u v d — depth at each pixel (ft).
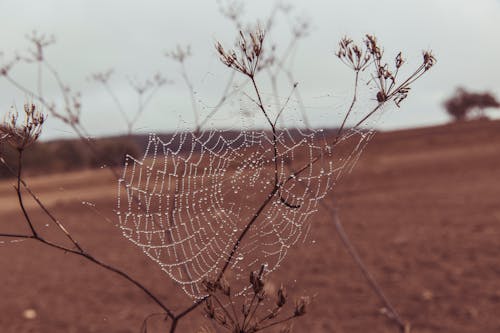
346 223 39.06
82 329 23.62
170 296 27.14
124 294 27.99
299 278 27.35
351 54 6.36
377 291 16.33
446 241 33.09
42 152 107.65
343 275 27.63
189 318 23.67
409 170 74.74
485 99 171.12
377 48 6.32
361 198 49.65
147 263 33.83
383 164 84.74
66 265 35.06
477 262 28.50
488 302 23.24
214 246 9.68
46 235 45.98
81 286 29.89
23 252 39.93
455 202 46.93
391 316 15.42
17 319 25.02
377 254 31.35
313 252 31.91
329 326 21.57
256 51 6.09
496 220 37.86
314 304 23.75
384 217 41.24
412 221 39.75
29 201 75.97
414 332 21.15
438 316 22.26
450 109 174.91
